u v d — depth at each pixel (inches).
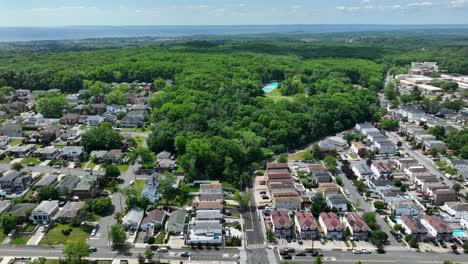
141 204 6181.1
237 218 6092.5
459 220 5984.3
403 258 5078.7
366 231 5511.8
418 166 7765.8
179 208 6318.9
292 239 5526.6
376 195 6845.5
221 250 5236.2
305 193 6825.8
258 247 5324.8
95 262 4872.0
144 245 5290.4
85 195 6530.5
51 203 6018.7
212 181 7199.8
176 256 5068.9
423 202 6609.3
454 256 5128.0
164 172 7199.8
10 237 5388.8
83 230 5615.2
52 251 5098.4
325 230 5634.8
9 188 6737.2
